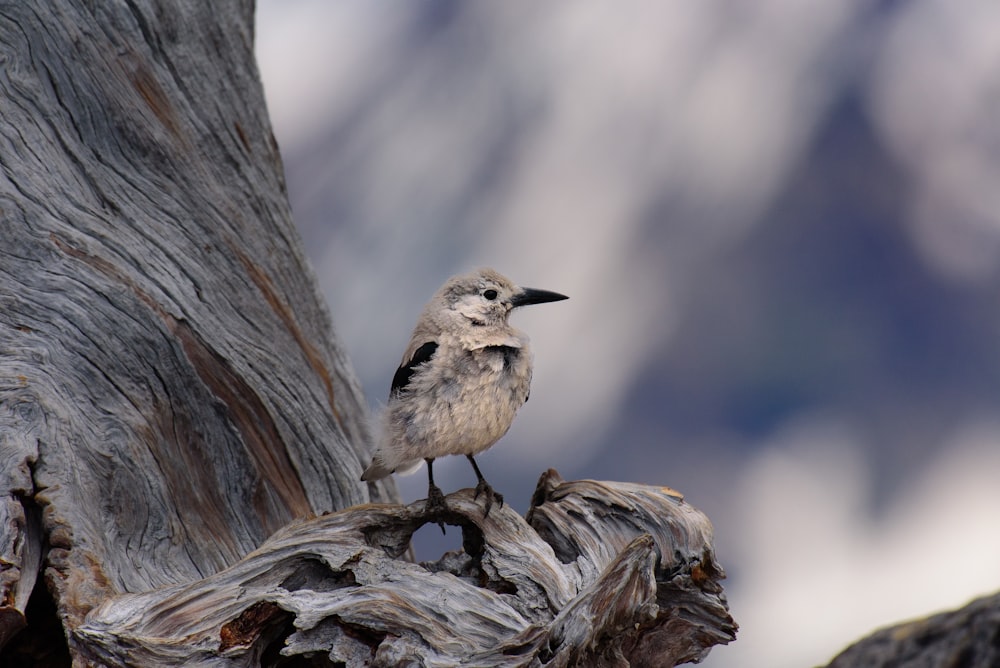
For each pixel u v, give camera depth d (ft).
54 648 18.89
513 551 18.66
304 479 24.38
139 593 17.51
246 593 17.30
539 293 21.04
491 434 20.11
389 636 16.63
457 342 19.84
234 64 28.14
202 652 16.63
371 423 21.67
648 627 19.30
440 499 19.27
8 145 22.33
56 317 20.95
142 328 21.81
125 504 19.83
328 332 29.84
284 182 30.07
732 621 19.29
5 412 19.19
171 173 24.68
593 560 18.95
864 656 11.02
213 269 24.38
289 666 18.16
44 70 23.26
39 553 18.02
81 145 23.43
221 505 22.07
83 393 20.42
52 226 21.93
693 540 18.98
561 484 20.83
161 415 21.44
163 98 25.26
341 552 17.94
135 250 22.88
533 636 16.11
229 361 23.24
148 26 25.25
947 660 10.33
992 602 10.68
